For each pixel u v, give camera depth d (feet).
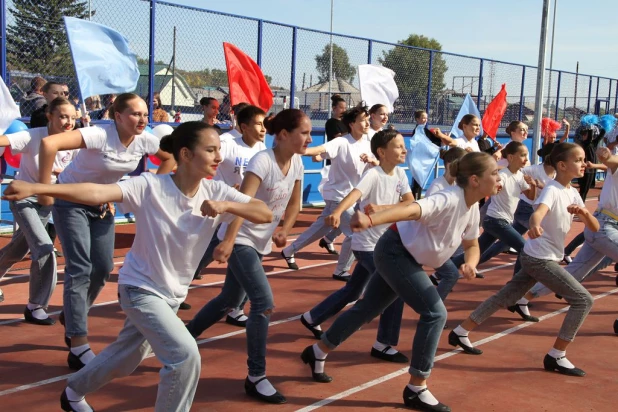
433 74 53.98
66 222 15.28
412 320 21.01
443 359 17.49
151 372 15.58
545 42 45.42
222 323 19.65
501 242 24.31
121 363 11.75
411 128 52.90
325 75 45.42
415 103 53.06
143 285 11.10
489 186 13.37
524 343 19.15
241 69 33.22
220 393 14.57
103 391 14.43
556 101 69.82
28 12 30.60
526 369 16.96
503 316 21.90
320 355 15.29
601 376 16.63
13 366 15.67
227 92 39.14
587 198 58.29
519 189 22.52
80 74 24.40
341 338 15.06
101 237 15.69
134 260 11.30
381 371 16.37
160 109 36.24
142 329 11.00
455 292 25.02
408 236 13.73
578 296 16.46
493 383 15.90
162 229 10.94
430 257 13.73
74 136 14.73
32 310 18.94
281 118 14.58
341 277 26.12
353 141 25.29
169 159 16.42
